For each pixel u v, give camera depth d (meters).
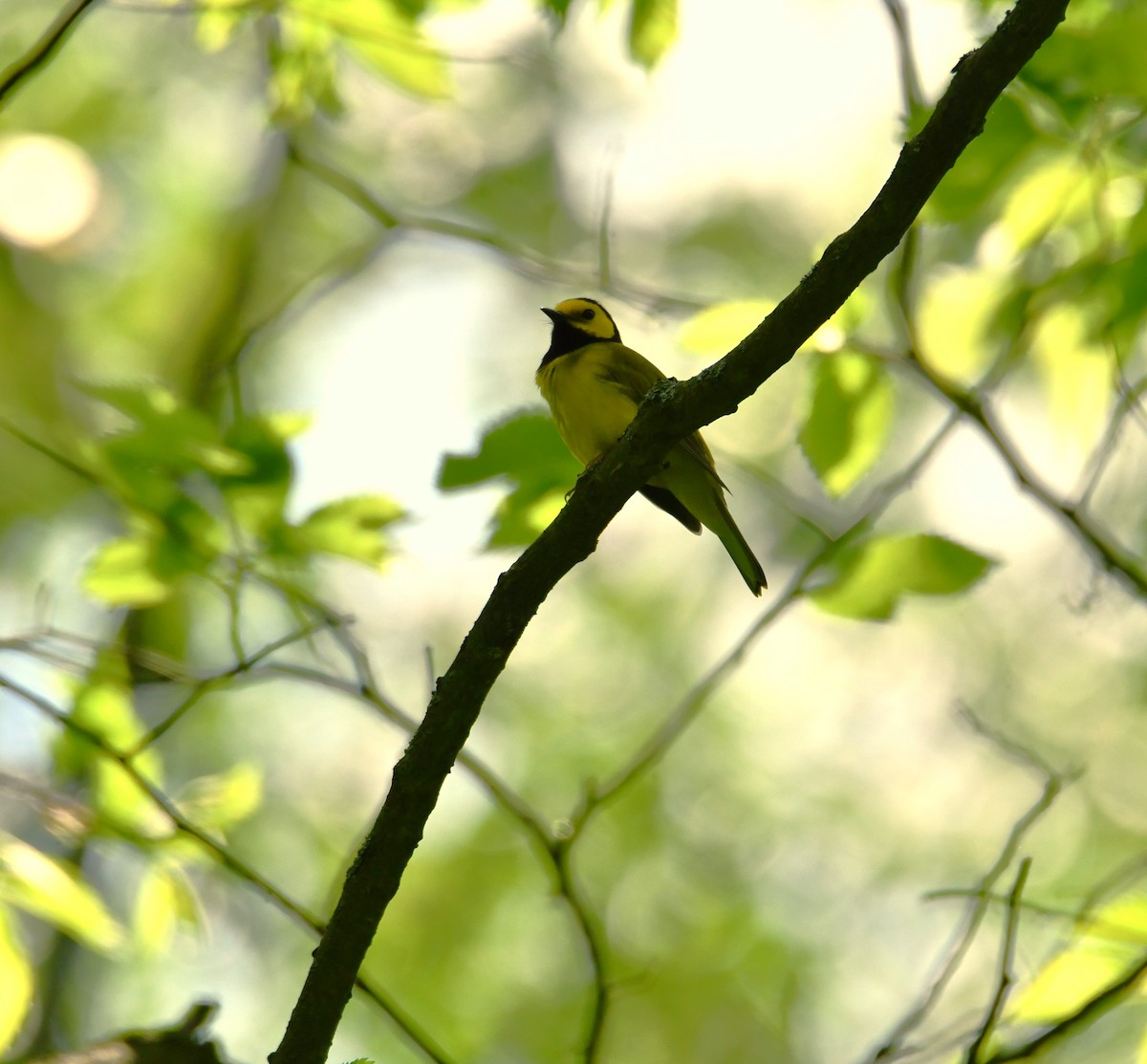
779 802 15.21
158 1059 6.05
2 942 6.27
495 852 14.12
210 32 9.12
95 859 10.21
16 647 7.94
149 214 17.20
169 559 7.34
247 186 17.47
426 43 8.62
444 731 6.04
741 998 13.91
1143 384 7.86
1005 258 7.69
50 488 14.31
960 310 8.34
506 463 7.08
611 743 15.05
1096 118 7.11
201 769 14.10
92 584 7.37
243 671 7.80
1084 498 8.32
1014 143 7.01
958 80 5.37
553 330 12.76
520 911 13.86
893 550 6.93
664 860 14.55
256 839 13.90
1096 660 15.82
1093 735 15.37
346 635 7.89
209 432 7.05
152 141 17.36
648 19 7.76
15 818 10.17
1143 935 6.56
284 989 13.27
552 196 17.14
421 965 13.45
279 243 17.33
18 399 15.77
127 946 8.30
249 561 7.41
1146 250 7.15
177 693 13.23
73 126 17.00
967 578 6.86
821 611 7.05
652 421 5.88
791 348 5.73
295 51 9.25
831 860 14.93
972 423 8.07
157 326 17.06
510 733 15.14
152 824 8.14
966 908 7.39
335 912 6.00
